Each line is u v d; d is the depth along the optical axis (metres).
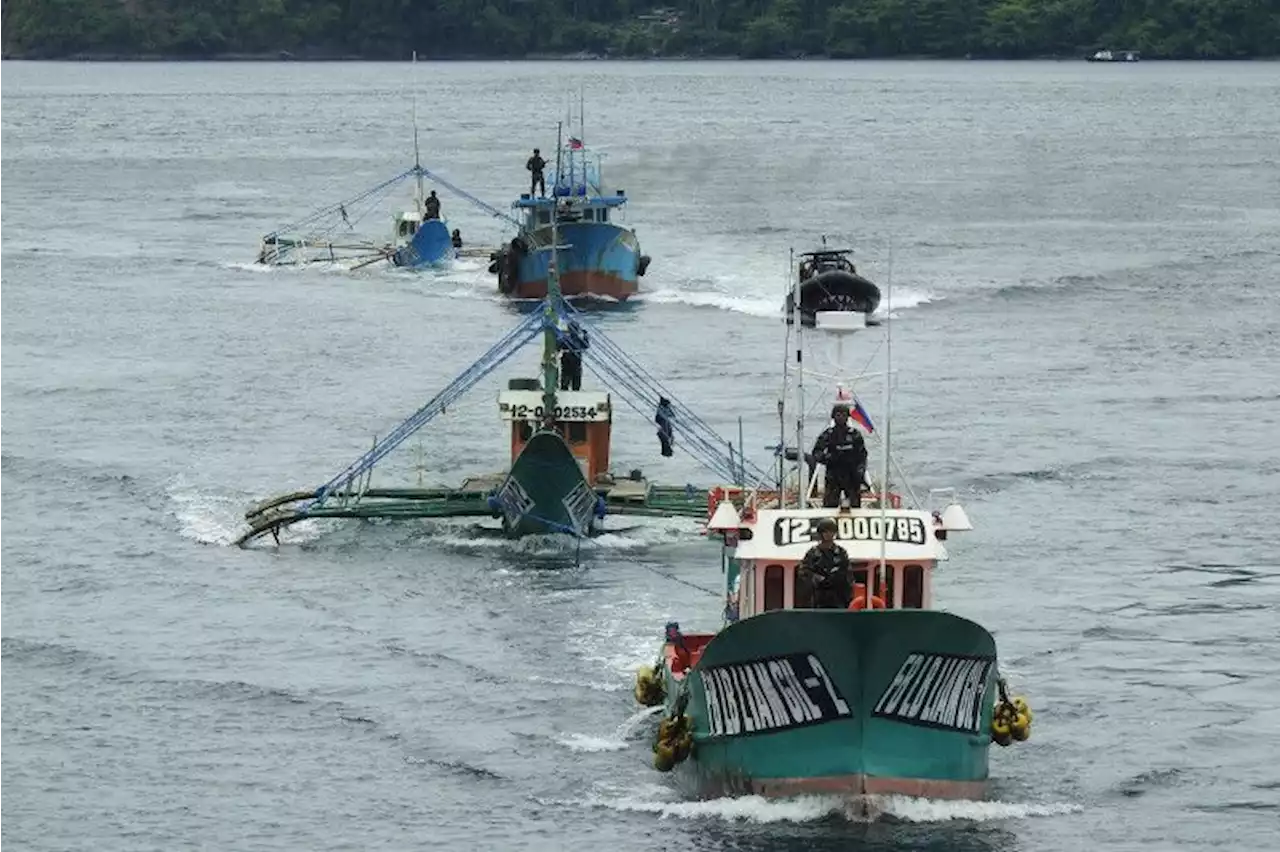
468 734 162.25
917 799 146.00
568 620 188.12
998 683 151.25
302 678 174.25
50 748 160.25
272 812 149.38
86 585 199.50
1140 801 151.00
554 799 150.38
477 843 144.00
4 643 182.88
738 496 169.25
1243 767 157.25
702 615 189.00
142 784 154.00
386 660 178.25
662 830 144.88
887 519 151.75
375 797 151.50
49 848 143.75
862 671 141.75
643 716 165.00
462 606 192.25
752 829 144.25
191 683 173.12
